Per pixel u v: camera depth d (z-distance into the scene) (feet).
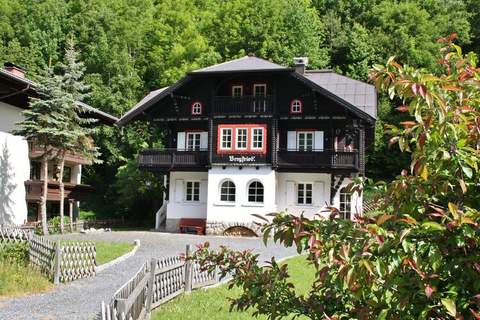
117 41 171.01
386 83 10.47
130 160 135.95
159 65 168.66
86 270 45.83
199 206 102.01
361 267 9.37
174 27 175.83
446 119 9.75
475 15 182.70
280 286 12.75
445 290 9.75
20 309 32.60
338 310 11.83
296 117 96.02
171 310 31.17
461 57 11.32
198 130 103.45
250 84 100.58
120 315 19.33
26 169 96.73
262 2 158.71
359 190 12.12
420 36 171.73
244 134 96.84
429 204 10.30
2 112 91.91
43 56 170.19
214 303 33.47
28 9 177.88
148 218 134.62
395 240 9.41
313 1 198.70
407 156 141.59
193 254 15.24
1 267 41.09
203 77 99.25
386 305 10.09
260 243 78.07
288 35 156.04
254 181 96.43
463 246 9.55
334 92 99.09
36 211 102.94
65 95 85.10
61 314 31.27
